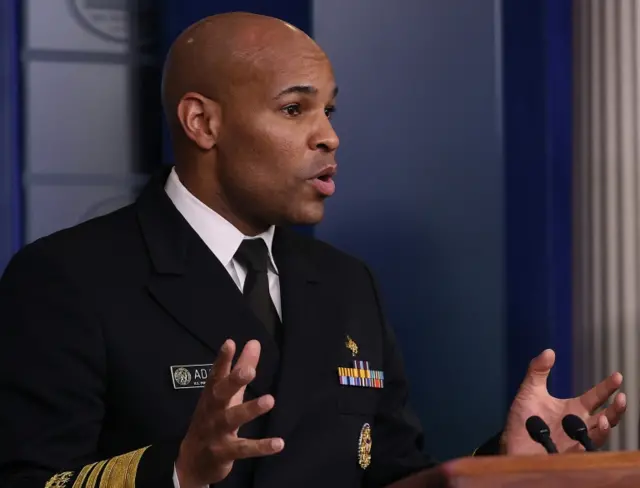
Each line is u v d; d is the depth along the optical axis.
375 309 2.63
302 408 2.34
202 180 2.42
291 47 2.38
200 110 2.39
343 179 3.76
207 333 2.30
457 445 3.79
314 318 2.45
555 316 3.93
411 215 3.79
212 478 1.85
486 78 3.84
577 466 1.48
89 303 2.24
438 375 3.80
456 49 3.84
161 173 2.54
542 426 2.02
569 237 3.93
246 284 2.43
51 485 2.04
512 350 3.90
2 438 2.17
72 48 3.82
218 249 2.41
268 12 3.84
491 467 1.45
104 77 3.84
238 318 2.34
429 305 3.80
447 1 3.84
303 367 2.38
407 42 3.81
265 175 2.35
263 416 2.32
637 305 3.77
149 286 2.31
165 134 3.87
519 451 2.28
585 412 2.28
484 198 3.83
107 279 2.29
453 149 3.83
